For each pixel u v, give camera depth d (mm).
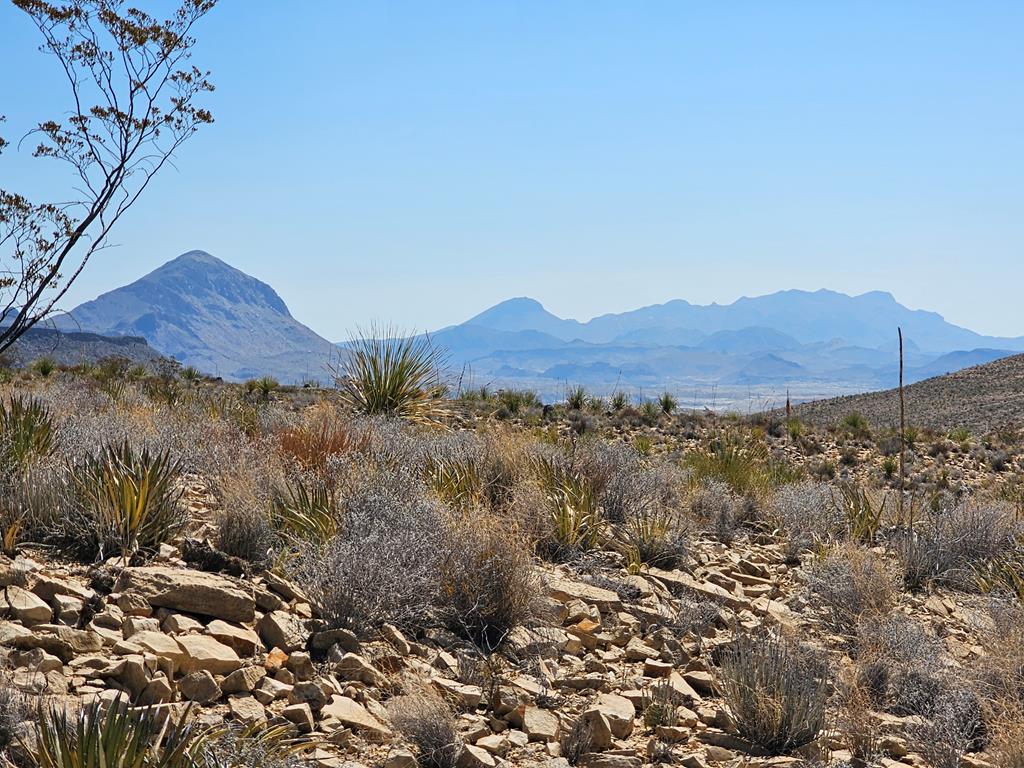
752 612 7746
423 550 6375
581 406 33219
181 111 9414
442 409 19078
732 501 12164
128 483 6379
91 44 9086
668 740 5066
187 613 5320
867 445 30969
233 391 29844
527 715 4988
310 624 5551
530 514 8828
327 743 4215
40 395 14742
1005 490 18484
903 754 5207
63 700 3865
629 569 8406
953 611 8477
